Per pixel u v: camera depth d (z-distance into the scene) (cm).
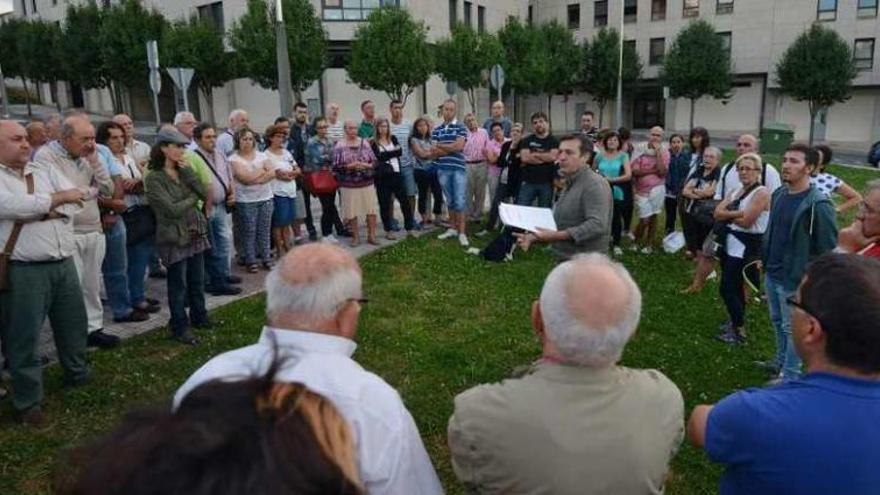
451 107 924
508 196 931
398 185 948
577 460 167
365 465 170
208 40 2936
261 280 735
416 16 3209
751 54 3891
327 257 204
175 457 80
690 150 887
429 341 559
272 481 82
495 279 752
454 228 959
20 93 4731
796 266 443
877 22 3538
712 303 685
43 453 384
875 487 154
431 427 419
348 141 881
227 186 675
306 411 95
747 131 4028
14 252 386
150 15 3147
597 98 4150
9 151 382
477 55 3089
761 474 162
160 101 3806
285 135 796
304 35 2703
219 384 96
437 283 732
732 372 511
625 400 175
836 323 160
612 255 887
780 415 161
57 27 3750
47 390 456
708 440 173
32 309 399
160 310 629
